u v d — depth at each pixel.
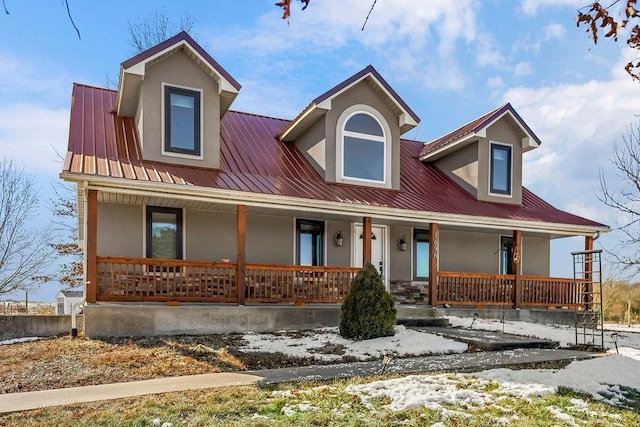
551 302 13.98
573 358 7.93
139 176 9.35
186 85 11.20
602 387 6.14
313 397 5.03
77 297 20.58
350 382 5.78
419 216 12.01
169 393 5.12
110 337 8.58
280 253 12.52
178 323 9.15
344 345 8.48
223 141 13.24
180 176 10.08
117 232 10.77
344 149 13.04
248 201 10.38
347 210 11.29
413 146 17.73
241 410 4.57
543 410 5.03
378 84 13.23
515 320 13.15
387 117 13.58
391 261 13.87
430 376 6.18
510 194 14.91
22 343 8.91
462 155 15.14
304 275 11.27
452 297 12.71
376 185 13.26
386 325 9.16
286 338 8.98
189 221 11.53
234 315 9.67
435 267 12.41
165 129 10.87
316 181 12.58
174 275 9.71
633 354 8.66
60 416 4.35
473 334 9.83
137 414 4.39
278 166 12.85
